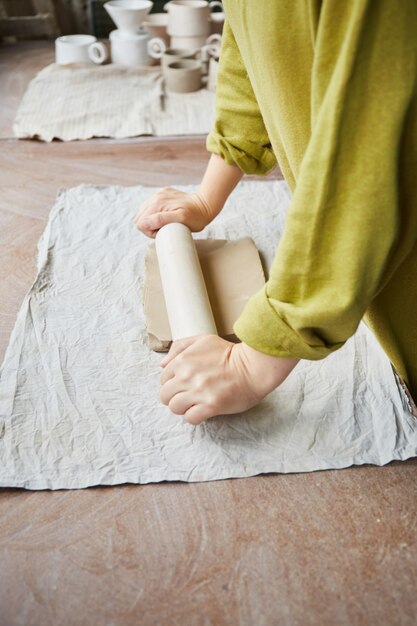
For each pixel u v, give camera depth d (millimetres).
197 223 880
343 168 487
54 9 1757
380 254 510
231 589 520
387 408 690
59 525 572
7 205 1044
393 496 601
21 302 837
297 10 521
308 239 519
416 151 485
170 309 752
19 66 1593
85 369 736
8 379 716
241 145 812
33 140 1254
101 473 619
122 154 1206
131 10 1528
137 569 534
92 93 1431
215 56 1479
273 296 568
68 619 498
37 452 639
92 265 896
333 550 551
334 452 644
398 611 504
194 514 583
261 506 591
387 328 669
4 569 533
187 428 671
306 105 570
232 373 640
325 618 500
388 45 445
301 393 712
